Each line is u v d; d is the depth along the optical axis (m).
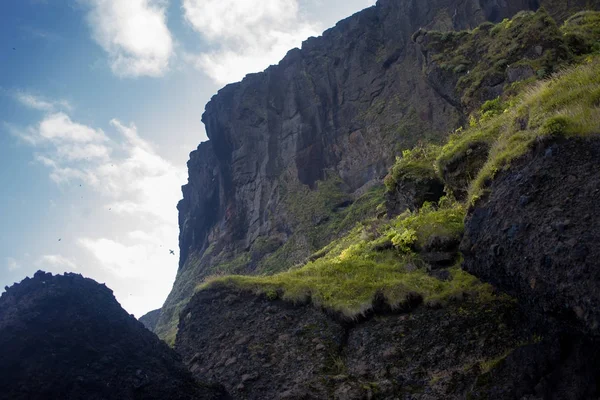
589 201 5.99
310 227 36.16
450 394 7.42
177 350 12.25
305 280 11.89
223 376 10.02
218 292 13.21
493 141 11.40
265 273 34.62
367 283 10.74
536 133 7.40
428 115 35.06
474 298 8.95
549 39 17.16
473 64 20.94
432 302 9.27
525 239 6.41
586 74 8.17
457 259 10.56
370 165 37.94
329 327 10.14
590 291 5.34
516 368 6.98
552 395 6.26
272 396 8.92
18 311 7.98
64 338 7.69
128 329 8.82
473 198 7.98
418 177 14.88
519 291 6.79
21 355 7.16
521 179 7.14
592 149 6.53
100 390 7.16
